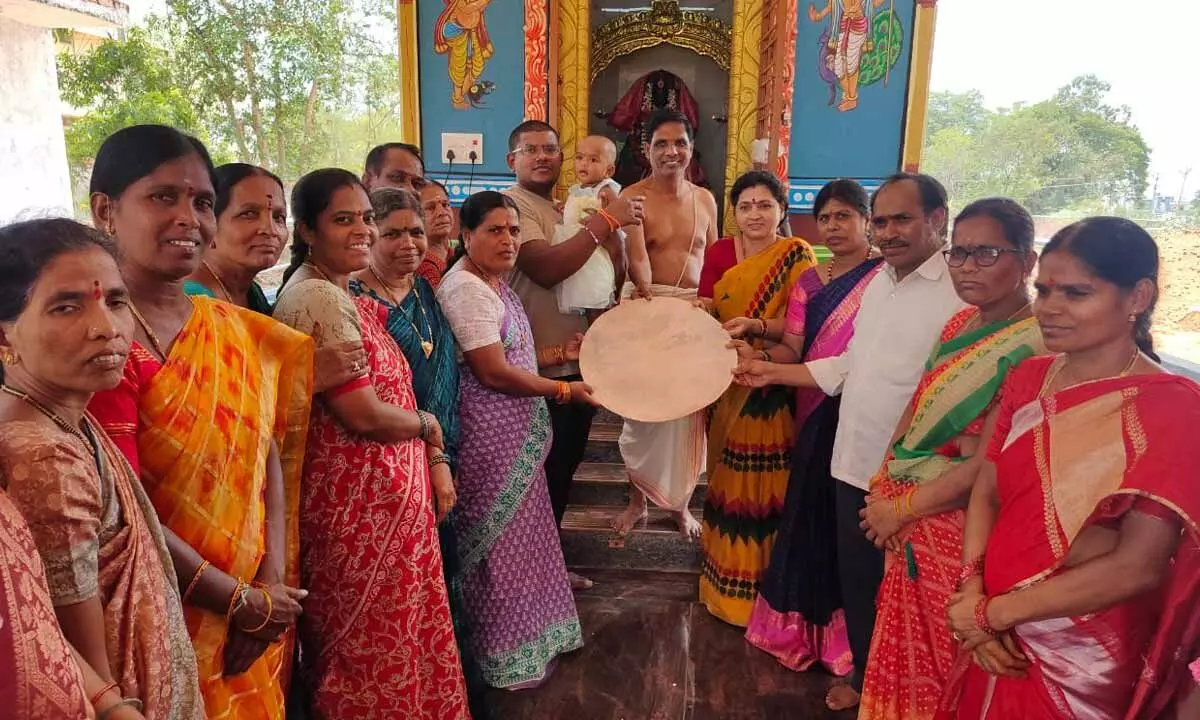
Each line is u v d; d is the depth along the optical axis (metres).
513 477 2.34
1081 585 1.20
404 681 1.81
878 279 2.06
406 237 1.95
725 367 2.41
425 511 1.83
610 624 2.84
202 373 1.30
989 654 1.36
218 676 1.32
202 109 6.13
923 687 1.77
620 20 5.17
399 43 4.55
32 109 5.84
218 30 5.93
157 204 1.24
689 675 2.54
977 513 1.51
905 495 1.72
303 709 1.91
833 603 2.52
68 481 0.91
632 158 5.38
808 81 4.56
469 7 4.53
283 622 1.39
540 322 2.71
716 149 5.48
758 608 2.68
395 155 2.67
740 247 2.82
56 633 0.82
